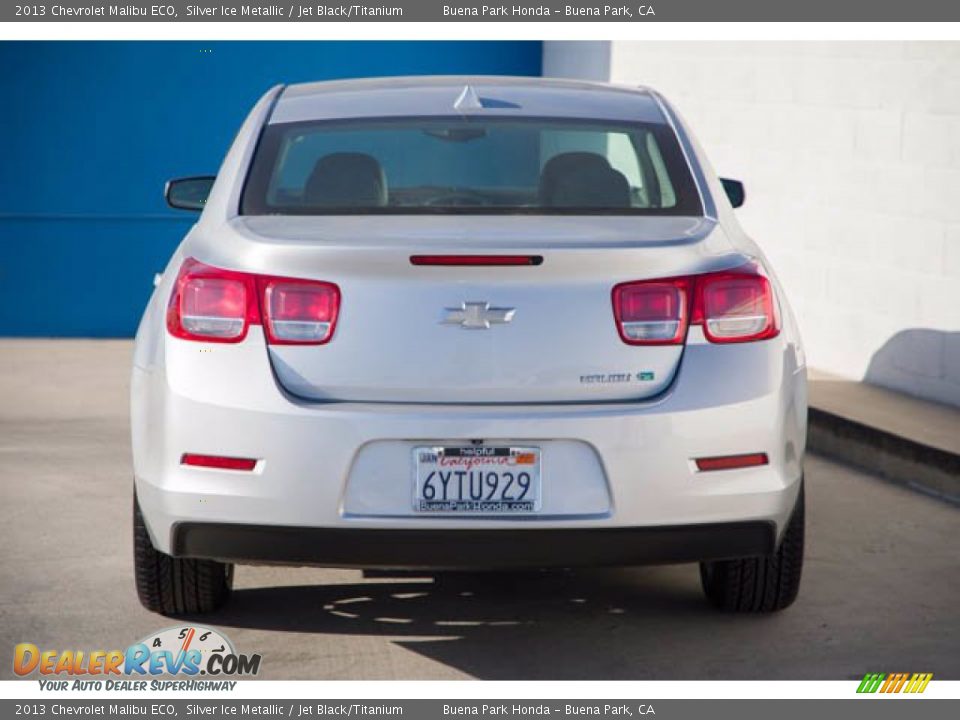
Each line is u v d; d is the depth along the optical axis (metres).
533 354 9.30
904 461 15.98
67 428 18.52
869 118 19.45
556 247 9.34
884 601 11.73
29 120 25.95
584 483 9.33
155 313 10.08
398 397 9.30
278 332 9.34
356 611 11.37
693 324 9.50
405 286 9.29
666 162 11.12
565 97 12.20
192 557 9.73
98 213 26.31
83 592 11.77
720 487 9.49
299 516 9.30
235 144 11.49
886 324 19.27
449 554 9.38
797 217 21.28
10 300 26.28
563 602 11.64
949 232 17.89
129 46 26.09
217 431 9.34
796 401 9.97
